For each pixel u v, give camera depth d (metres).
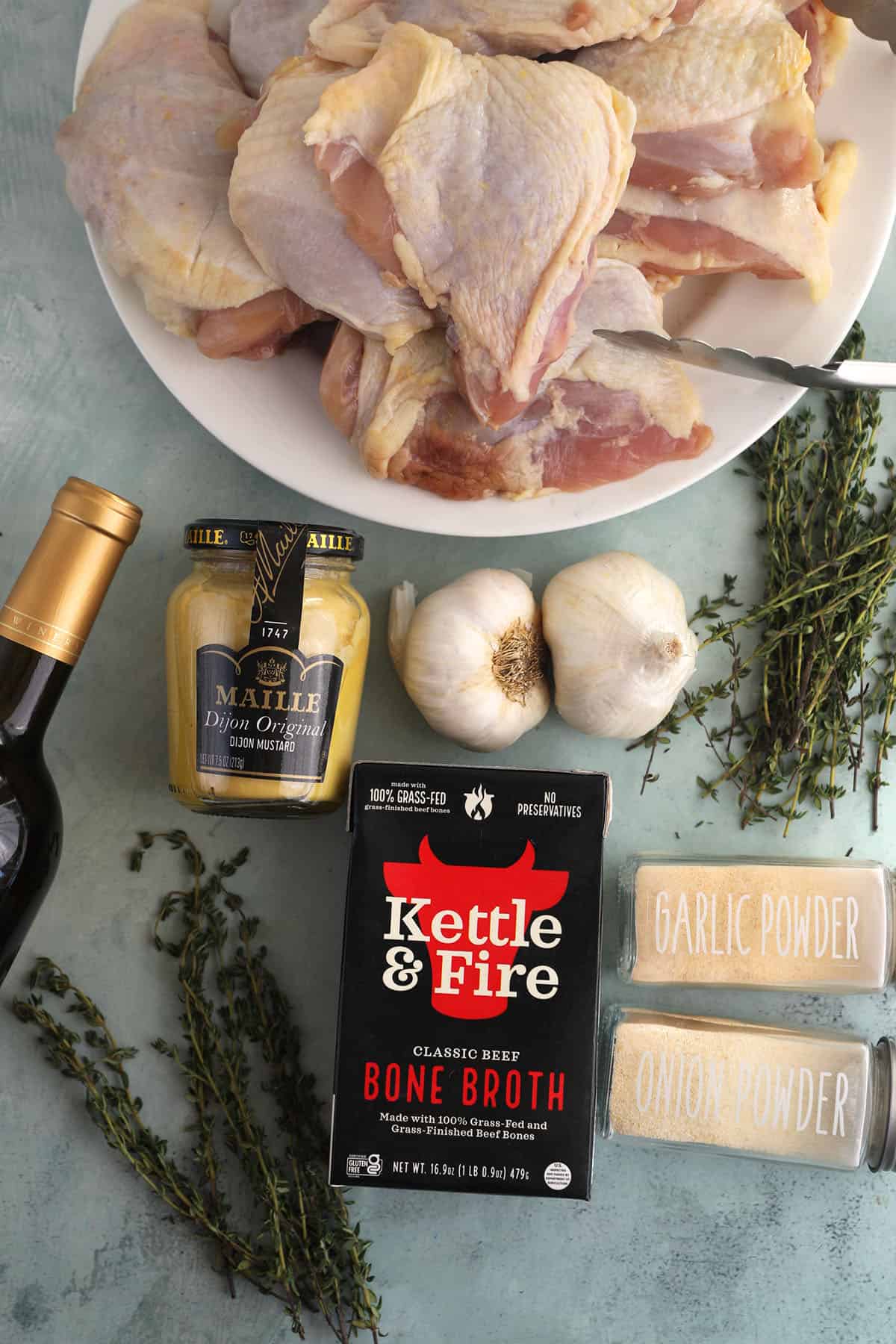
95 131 1.04
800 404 1.19
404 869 1.00
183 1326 1.11
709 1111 1.06
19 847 0.97
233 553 1.02
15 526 1.17
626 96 1.01
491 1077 0.99
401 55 0.96
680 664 1.11
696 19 1.01
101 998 1.14
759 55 1.00
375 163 0.97
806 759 1.16
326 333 1.13
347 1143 0.99
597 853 1.00
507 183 0.95
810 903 1.08
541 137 0.95
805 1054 1.07
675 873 1.09
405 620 1.15
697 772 1.19
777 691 1.18
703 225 1.06
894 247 1.20
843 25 1.06
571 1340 1.12
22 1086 1.13
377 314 1.02
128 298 1.08
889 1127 1.05
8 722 0.96
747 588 1.20
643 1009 1.12
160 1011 1.14
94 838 1.16
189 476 1.18
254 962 1.13
